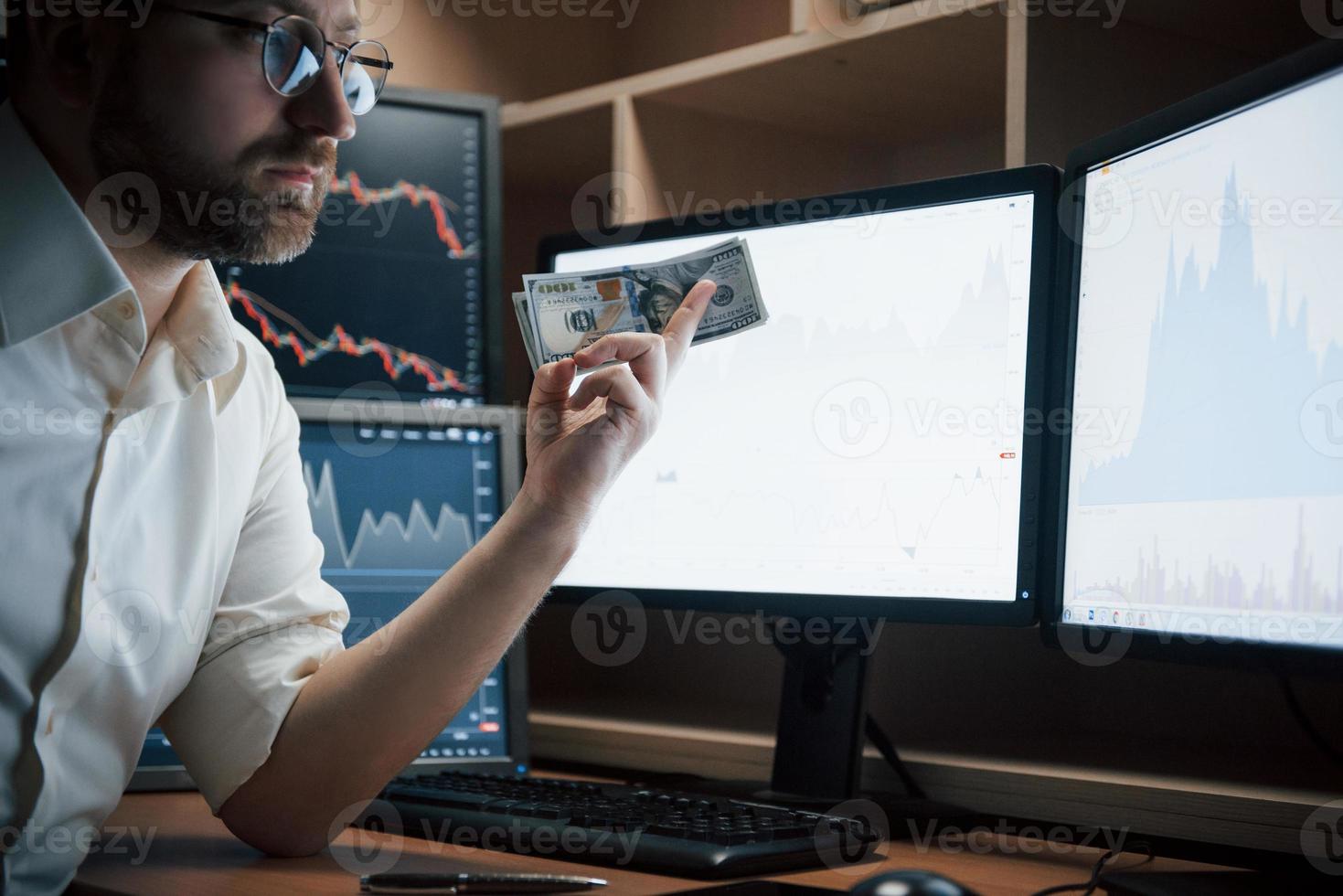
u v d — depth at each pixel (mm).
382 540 1320
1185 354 817
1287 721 1146
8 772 859
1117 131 910
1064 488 956
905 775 1105
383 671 926
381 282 1418
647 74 1448
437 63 1769
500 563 915
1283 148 734
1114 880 765
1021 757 1102
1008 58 1146
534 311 1037
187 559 962
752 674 1574
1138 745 1182
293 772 925
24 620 861
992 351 1025
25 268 864
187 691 1004
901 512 1065
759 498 1148
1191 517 803
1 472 851
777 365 1146
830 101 1442
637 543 1223
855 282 1104
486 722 1298
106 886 804
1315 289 699
